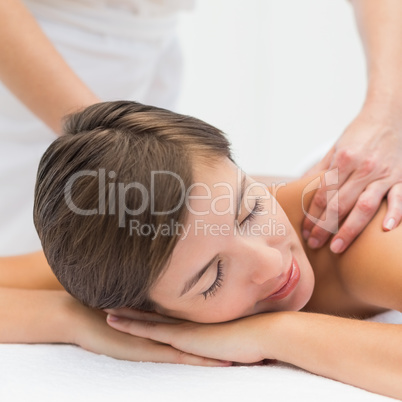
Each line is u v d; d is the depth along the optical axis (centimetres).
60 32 179
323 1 281
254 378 99
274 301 116
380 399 94
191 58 291
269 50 289
